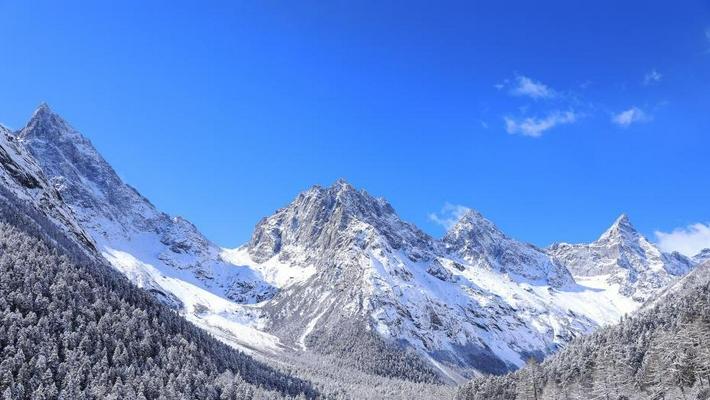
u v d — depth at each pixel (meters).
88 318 196.50
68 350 177.88
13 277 196.88
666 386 176.62
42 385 160.50
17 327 175.00
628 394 188.12
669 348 185.50
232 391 197.88
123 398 168.00
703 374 167.50
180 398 180.25
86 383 170.12
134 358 189.00
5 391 154.25
